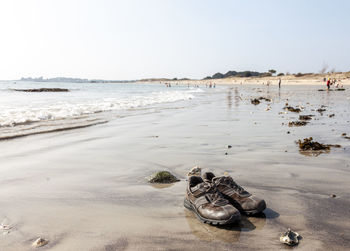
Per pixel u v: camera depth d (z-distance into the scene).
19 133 7.22
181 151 5.51
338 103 17.66
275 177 3.89
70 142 6.38
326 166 4.43
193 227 2.47
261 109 14.21
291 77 125.44
